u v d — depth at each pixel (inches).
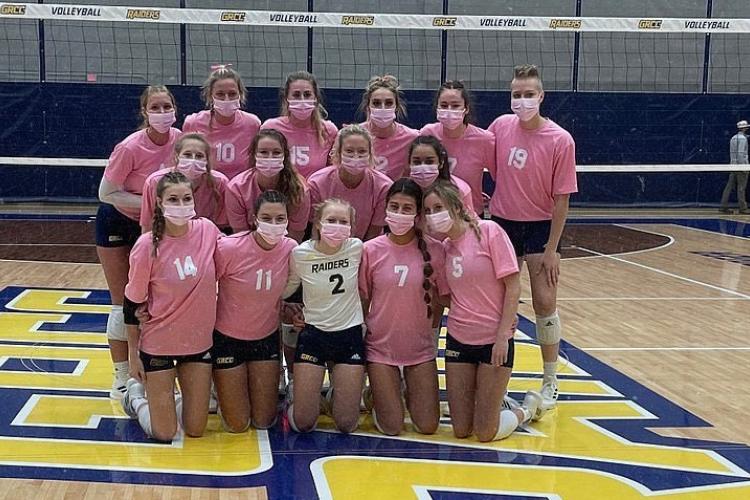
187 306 152.6
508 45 646.5
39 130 605.9
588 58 655.8
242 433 164.9
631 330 269.3
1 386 191.9
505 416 164.6
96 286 321.4
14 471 140.9
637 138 656.4
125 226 183.0
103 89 605.6
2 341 233.8
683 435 169.3
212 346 161.5
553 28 552.4
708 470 148.8
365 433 166.6
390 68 641.6
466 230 162.2
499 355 157.0
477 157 187.5
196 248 154.9
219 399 163.9
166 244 152.7
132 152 178.7
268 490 134.8
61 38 611.5
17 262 375.2
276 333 166.4
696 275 383.2
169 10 531.2
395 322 163.3
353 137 169.0
